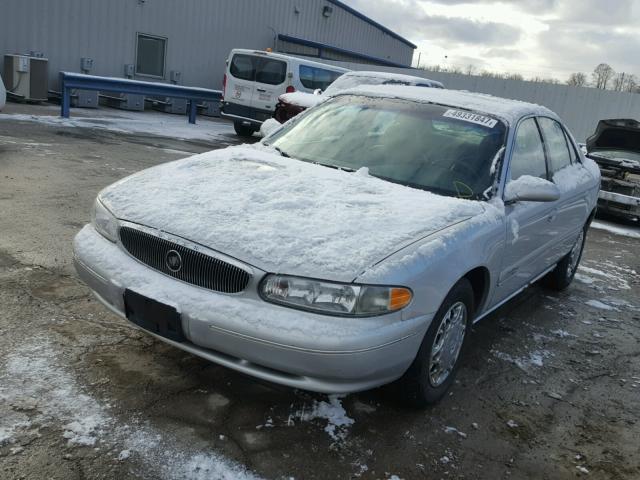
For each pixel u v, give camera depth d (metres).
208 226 2.80
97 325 3.57
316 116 4.42
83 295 3.95
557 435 3.08
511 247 3.61
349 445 2.75
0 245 4.66
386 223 2.92
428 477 2.61
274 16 22.00
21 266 4.30
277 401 3.03
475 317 3.52
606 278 6.25
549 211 4.19
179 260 2.77
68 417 2.68
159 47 18.62
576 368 3.92
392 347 2.62
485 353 3.98
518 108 4.25
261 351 2.54
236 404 2.96
